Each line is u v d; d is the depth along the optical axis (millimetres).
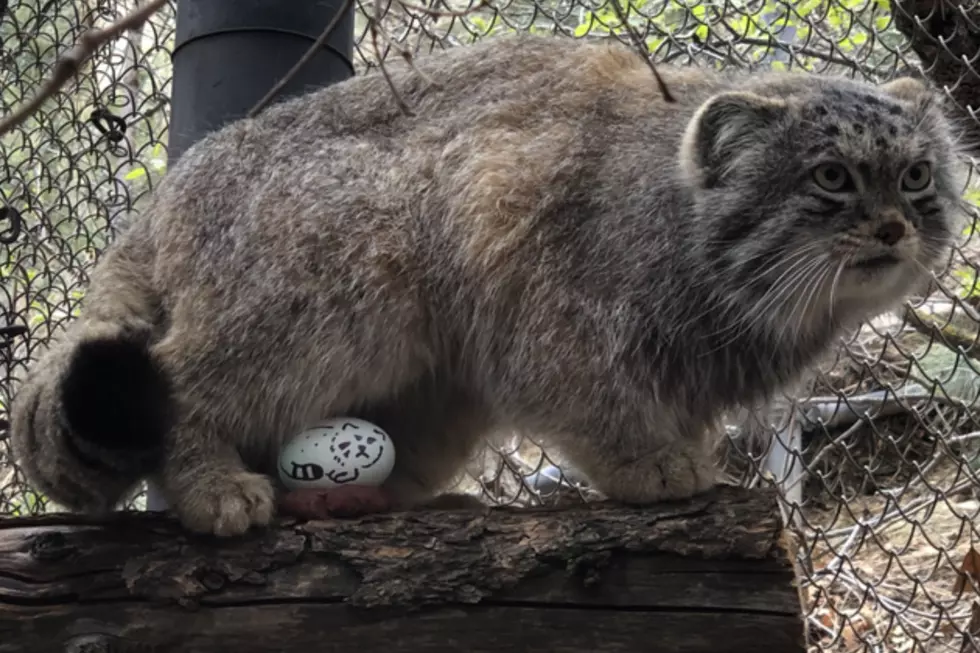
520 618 890
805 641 878
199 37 1102
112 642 887
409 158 977
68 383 875
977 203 1177
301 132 980
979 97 1149
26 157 1464
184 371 947
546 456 1188
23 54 1478
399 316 964
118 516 921
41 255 1409
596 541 891
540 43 1021
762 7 1172
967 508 1298
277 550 901
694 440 995
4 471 1380
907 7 1160
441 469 1068
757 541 882
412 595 890
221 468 931
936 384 1178
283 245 949
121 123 1253
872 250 921
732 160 939
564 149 965
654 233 943
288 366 948
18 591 892
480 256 958
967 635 1119
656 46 1182
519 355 957
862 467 1226
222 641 893
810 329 978
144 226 1006
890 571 1262
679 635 882
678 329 947
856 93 959
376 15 776
